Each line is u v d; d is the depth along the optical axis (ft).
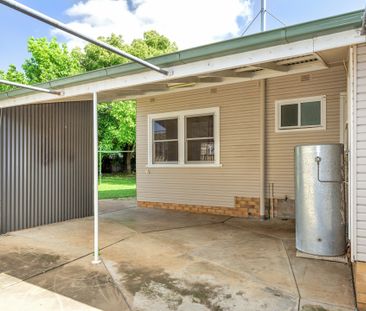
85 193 24.25
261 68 14.28
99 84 14.66
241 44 10.34
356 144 9.87
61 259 14.11
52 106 21.86
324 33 9.32
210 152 24.98
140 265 13.26
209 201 24.98
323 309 9.41
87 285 11.28
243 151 23.40
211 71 11.62
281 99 21.90
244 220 22.22
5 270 12.78
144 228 20.07
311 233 13.99
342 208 13.76
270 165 22.47
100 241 17.01
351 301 9.90
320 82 20.52
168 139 27.17
